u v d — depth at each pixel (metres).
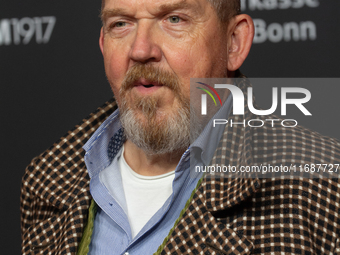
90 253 3.10
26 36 6.11
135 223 3.05
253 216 2.76
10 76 6.14
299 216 2.70
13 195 6.12
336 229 2.70
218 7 2.93
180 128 2.90
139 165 3.29
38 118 6.11
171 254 2.70
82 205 3.21
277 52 5.47
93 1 6.00
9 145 6.15
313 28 5.42
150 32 2.81
